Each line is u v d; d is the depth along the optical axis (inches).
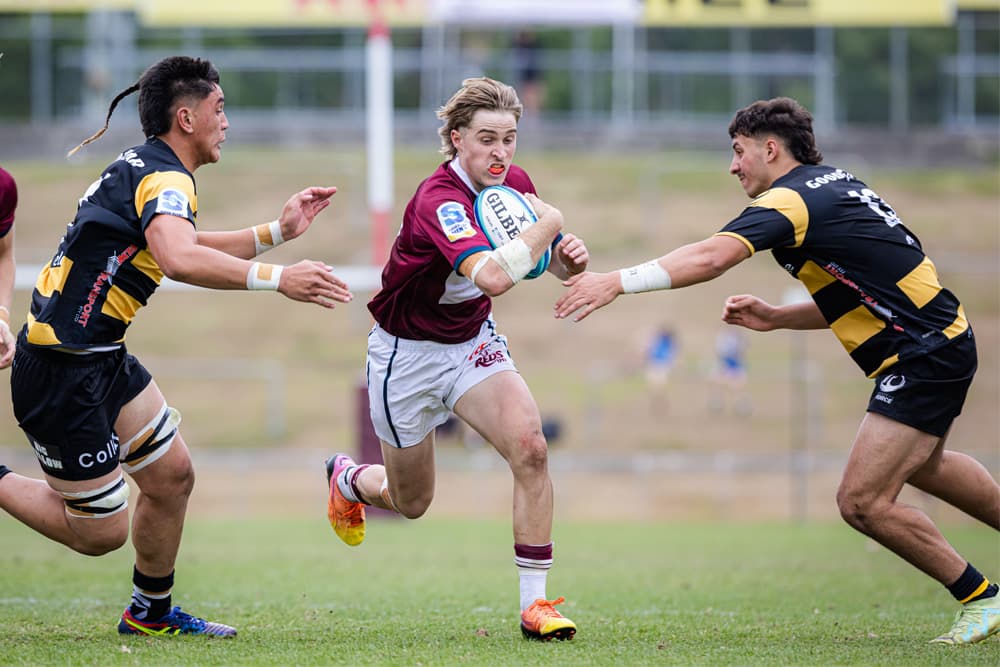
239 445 2546.8
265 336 3262.8
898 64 4372.5
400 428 685.9
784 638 657.0
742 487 2241.6
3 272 661.3
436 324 665.0
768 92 4375.0
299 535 1536.7
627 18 2945.4
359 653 586.2
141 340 3208.7
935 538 650.2
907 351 639.8
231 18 3171.8
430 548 1371.8
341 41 4554.6
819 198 642.8
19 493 646.5
